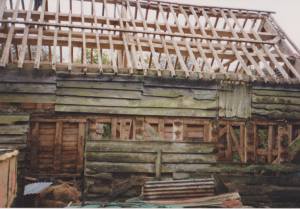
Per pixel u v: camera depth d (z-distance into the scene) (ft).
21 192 34.45
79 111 36.83
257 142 40.27
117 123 37.78
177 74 38.47
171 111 38.60
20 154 35.17
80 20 45.11
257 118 40.50
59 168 36.06
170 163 38.01
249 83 40.40
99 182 36.65
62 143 36.47
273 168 39.83
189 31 47.14
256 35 47.50
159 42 43.68
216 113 39.52
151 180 37.32
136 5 49.11
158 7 49.83
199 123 39.27
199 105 39.22
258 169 39.55
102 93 37.45
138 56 39.96
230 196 33.71
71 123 36.91
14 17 40.93
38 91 36.19
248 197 38.96
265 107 40.63
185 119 39.04
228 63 50.21
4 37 38.75
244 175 39.29
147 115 38.14
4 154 22.27
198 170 38.45
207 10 51.65
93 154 36.73
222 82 39.86
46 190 33.32
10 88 35.65
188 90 39.27
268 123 40.70
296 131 41.50
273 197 39.50
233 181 38.99
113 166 36.91
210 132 39.32
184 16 48.62
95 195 36.32
